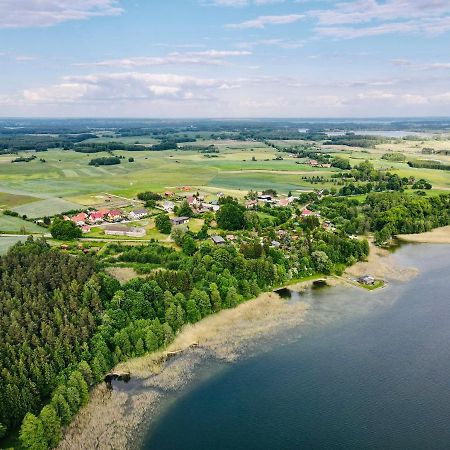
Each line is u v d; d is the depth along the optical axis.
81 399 117.12
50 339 130.62
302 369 136.00
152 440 107.56
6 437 106.88
